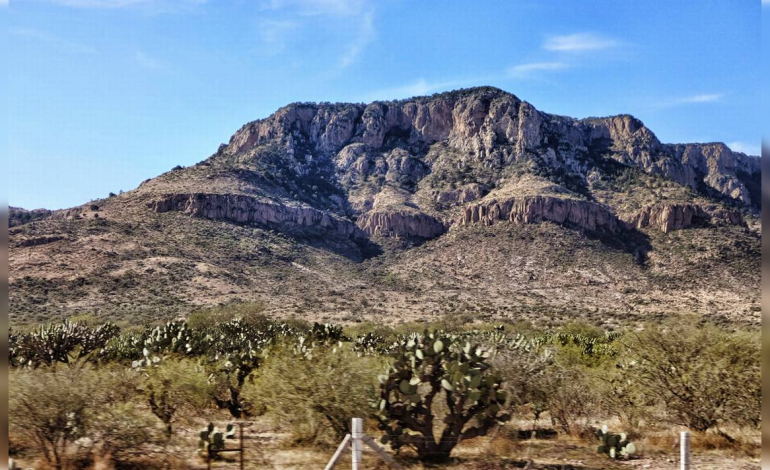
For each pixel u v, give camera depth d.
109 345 25.02
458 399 11.96
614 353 23.06
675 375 13.86
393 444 11.65
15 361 21.88
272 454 11.87
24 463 10.81
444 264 123.44
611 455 12.04
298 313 85.94
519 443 12.98
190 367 15.11
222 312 52.47
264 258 114.31
